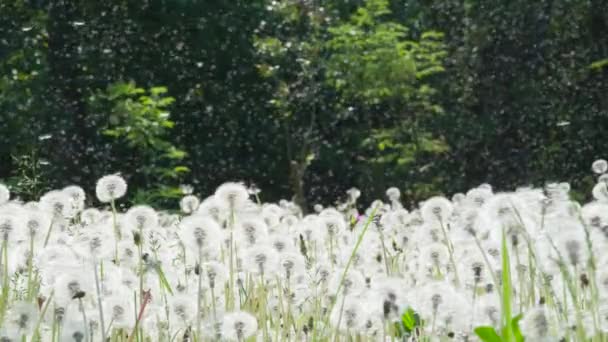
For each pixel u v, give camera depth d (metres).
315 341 3.03
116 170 20.48
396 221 5.38
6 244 3.02
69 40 22.67
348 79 26.58
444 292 2.79
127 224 3.38
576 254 2.54
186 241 2.87
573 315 2.62
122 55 23.77
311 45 27.88
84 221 4.81
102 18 23.27
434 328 2.79
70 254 3.07
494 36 27.08
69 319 2.64
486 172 27.31
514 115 26.70
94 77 22.59
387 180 27.97
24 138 19.91
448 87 29.20
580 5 25.28
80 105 21.91
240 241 3.63
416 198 28.02
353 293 3.33
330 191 29.19
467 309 2.79
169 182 23.86
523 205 3.17
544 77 26.16
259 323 3.31
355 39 26.64
